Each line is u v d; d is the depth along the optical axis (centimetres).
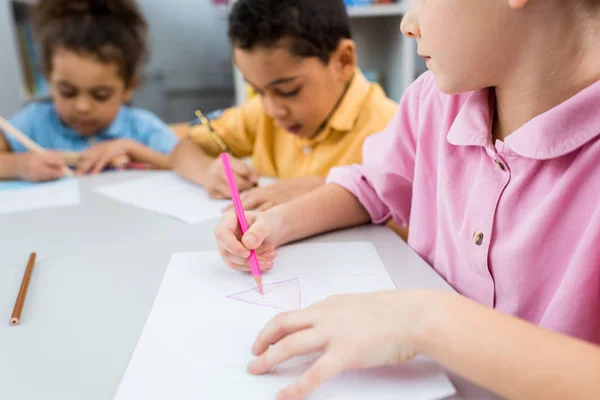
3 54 193
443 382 36
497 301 55
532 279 50
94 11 157
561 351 33
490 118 54
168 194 93
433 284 53
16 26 204
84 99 153
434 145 66
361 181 73
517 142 48
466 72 47
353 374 37
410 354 37
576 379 32
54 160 110
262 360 39
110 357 41
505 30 44
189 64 274
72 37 146
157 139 172
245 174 92
